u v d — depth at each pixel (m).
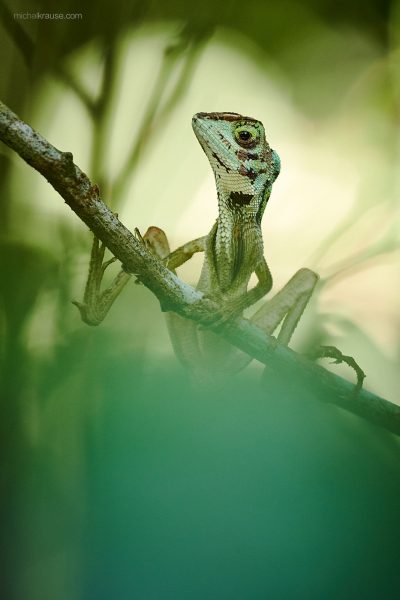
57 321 0.52
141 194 0.56
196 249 0.51
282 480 0.54
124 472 0.53
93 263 0.49
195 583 0.53
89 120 0.53
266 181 0.52
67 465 0.52
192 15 0.55
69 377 0.52
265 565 0.54
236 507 0.54
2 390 0.52
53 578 0.52
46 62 0.53
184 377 0.54
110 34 0.53
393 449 0.53
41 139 0.45
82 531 0.52
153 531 0.53
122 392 0.53
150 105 0.54
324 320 0.55
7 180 0.52
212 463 0.54
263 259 0.51
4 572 0.51
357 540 0.54
